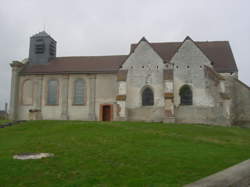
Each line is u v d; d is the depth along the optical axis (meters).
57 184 8.45
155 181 8.75
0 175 9.23
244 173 6.88
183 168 10.42
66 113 35.22
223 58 34.56
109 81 35.16
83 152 13.02
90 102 35.00
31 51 39.84
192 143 16.67
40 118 35.56
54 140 16.83
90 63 37.75
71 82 35.97
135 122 27.08
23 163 10.76
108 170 9.96
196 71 30.36
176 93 30.38
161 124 25.86
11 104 35.91
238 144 17.52
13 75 36.50
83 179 8.86
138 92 31.19
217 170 10.25
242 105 31.91
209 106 29.27
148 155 12.52
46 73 36.19
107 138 17.31
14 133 21.92
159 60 31.23
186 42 31.28
